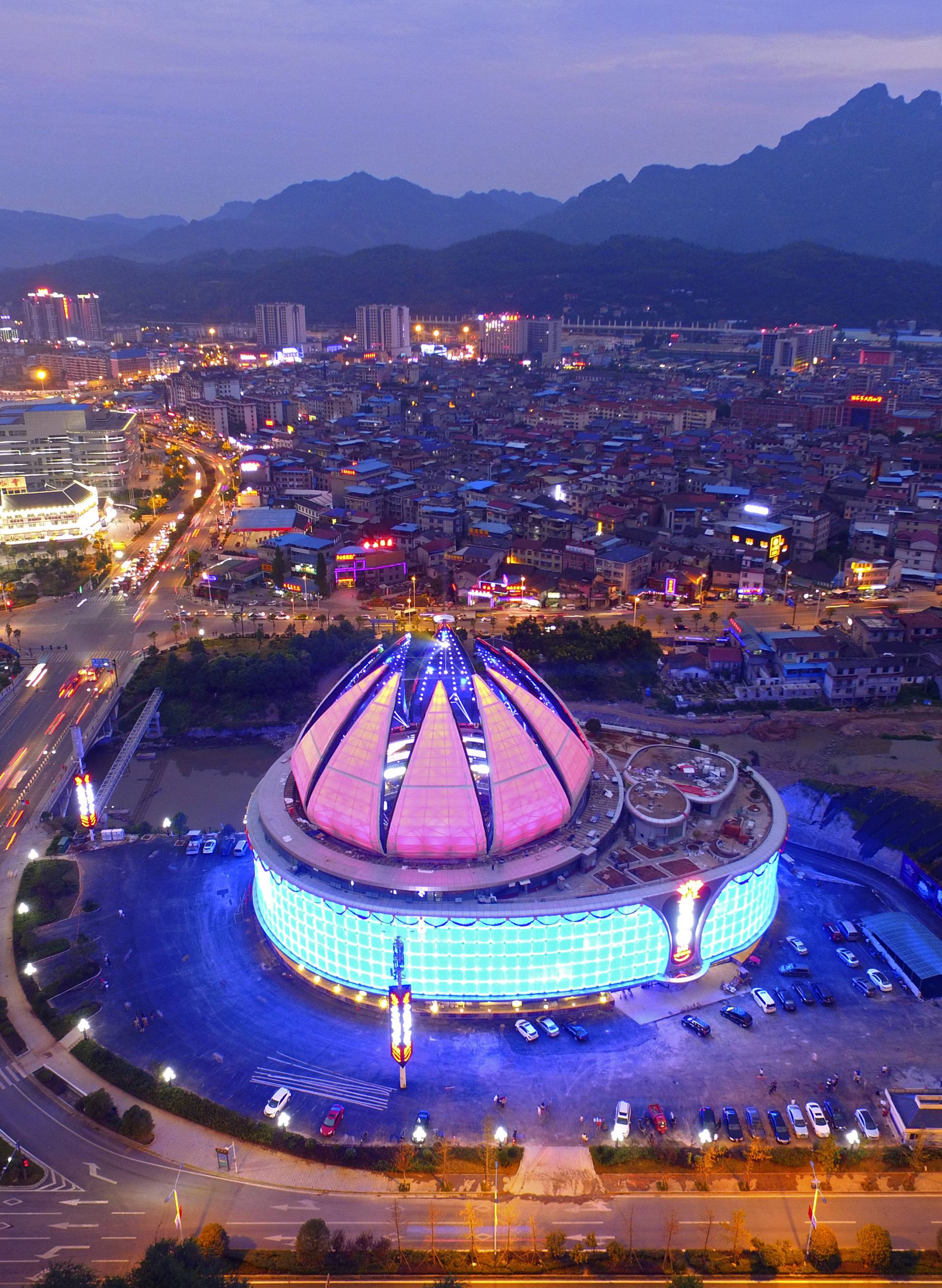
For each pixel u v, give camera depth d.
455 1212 90.69
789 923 134.38
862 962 125.50
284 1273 85.00
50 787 171.25
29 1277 84.06
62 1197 92.44
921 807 158.38
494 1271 84.88
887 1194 92.38
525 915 110.44
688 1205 91.25
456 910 111.12
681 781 136.62
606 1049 110.38
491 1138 97.06
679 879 117.12
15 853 152.25
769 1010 116.00
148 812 170.12
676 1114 101.00
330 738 128.38
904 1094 101.06
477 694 120.56
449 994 116.19
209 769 189.12
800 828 161.62
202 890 143.00
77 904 139.38
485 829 119.56
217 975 124.31
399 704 133.50
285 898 122.50
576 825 126.25
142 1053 110.56
